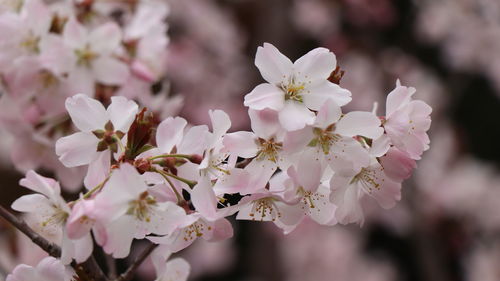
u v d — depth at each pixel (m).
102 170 0.62
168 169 0.62
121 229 0.60
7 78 0.76
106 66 0.78
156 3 0.83
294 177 0.61
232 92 1.74
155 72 0.81
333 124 0.61
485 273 1.71
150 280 1.54
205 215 0.61
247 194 0.62
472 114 2.23
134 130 0.62
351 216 0.63
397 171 0.63
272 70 0.62
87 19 0.81
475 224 1.74
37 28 0.76
